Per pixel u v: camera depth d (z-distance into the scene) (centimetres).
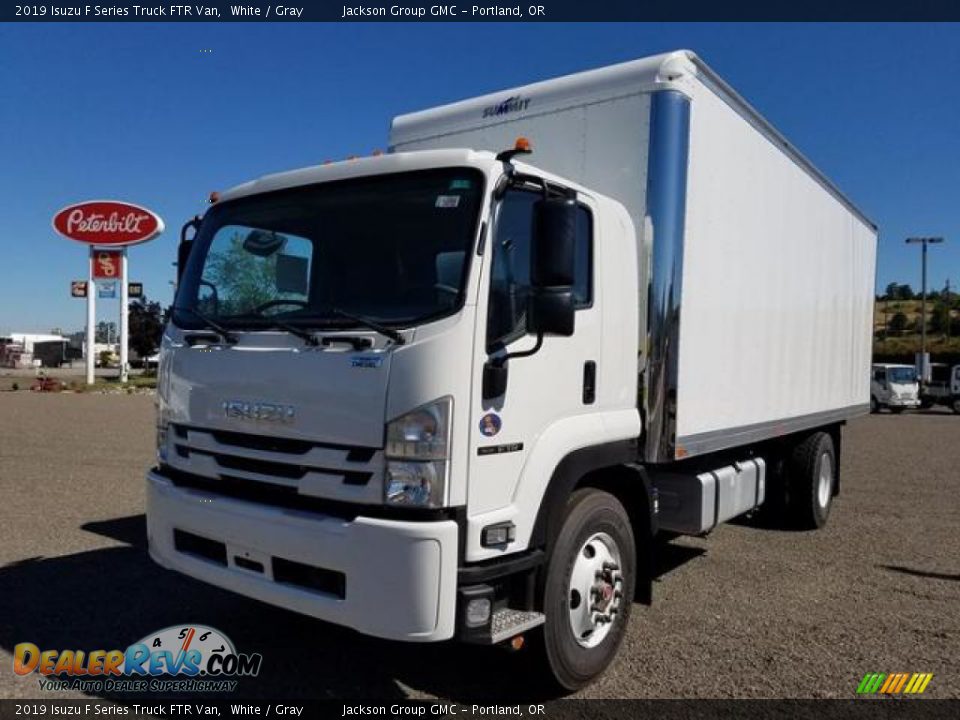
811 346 756
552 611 372
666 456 462
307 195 402
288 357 358
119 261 3197
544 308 329
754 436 620
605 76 483
